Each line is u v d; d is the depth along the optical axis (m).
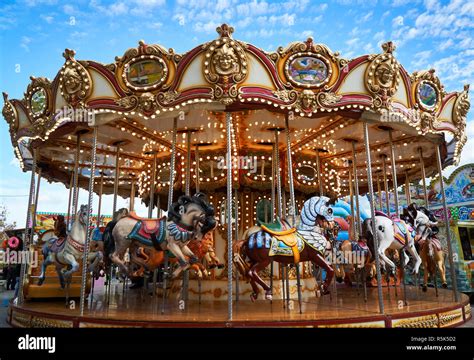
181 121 9.38
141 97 7.46
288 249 7.34
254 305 8.32
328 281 7.53
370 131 10.33
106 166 13.89
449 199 17.53
